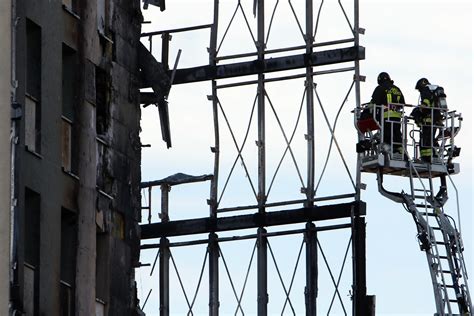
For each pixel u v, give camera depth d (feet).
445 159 232.32
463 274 224.12
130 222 216.95
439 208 228.84
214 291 252.83
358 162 242.37
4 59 175.73
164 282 256.11
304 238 245.65
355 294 239.30
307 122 248.52
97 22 207.21
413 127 231.09
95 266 204.13
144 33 251.80
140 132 221.66
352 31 248.11
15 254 175.11
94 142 204.13
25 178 183.01
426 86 230.89
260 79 252.83
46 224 188.34
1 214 174.40
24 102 182.29
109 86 211.20
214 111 255.91
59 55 194.18
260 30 254.47
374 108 228.43
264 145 252.42
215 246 253.85
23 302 180.34
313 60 248.73
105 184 209.46
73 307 197.06
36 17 188.34
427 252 223.92
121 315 213.25
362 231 241.35
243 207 252.42
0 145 175.01
